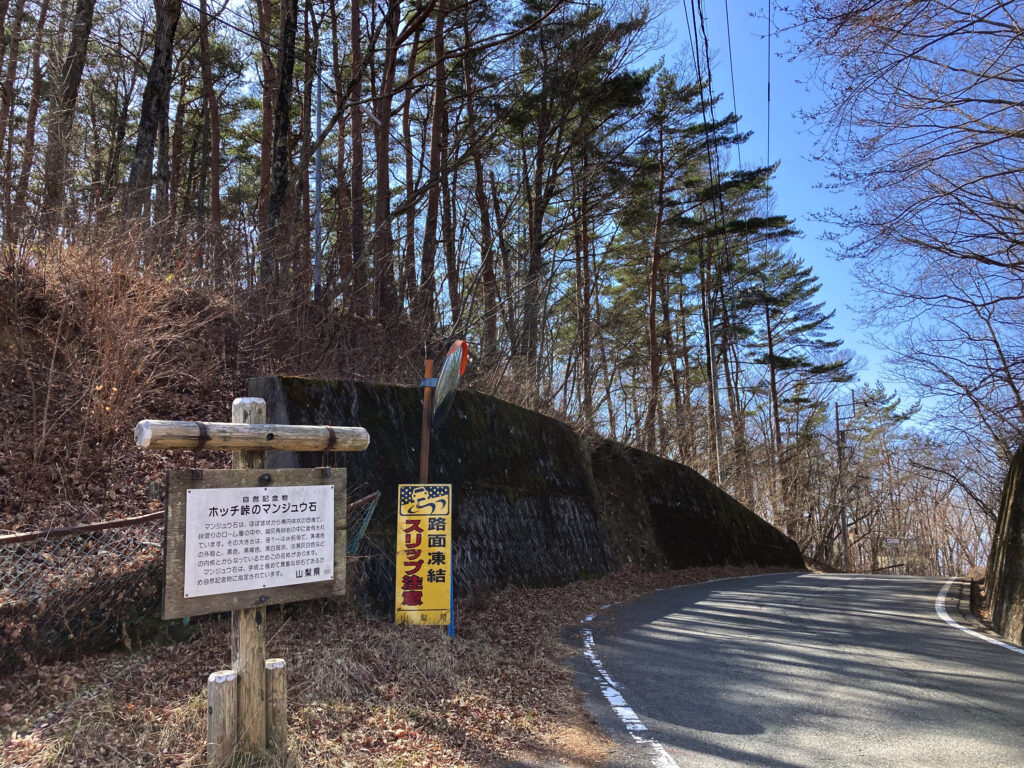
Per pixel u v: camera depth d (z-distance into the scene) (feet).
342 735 13.41
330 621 20.03
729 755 13.74
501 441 38.29
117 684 14.61
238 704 10.99
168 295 27.86
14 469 21.17
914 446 91.56
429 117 71.82
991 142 32.40
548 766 13.19
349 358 35.83
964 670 20.79
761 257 107.55
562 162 67.51
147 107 40.19
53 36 44.47
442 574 21.95
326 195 73.05
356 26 51.44
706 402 112.37
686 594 40.52
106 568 17.04
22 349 24.88
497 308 50.83
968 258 37.70
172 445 10.31
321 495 11.84
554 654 22.29
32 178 33.94
